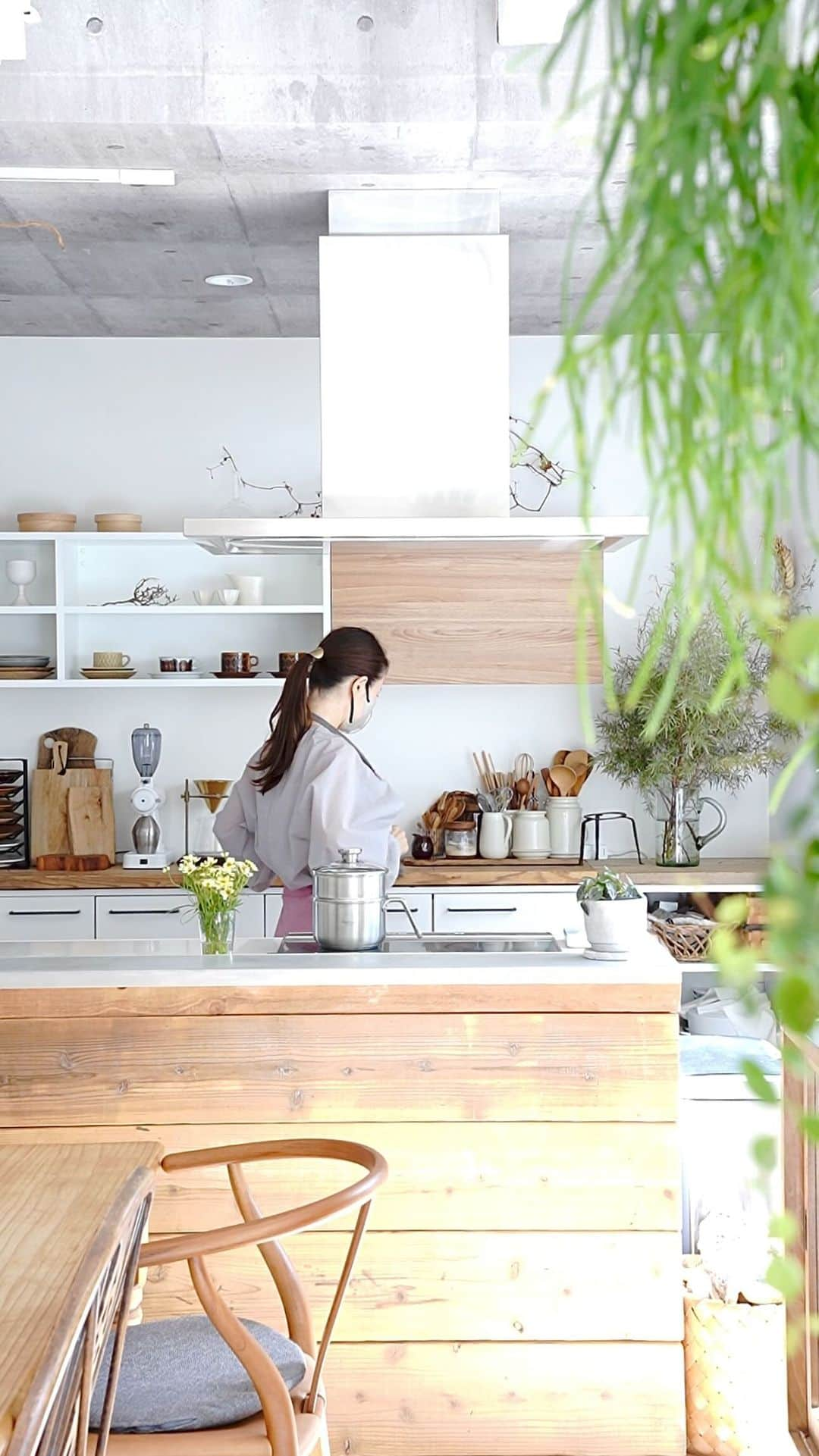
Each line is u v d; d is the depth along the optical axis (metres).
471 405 3.65
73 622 5.27
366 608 4.91
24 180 3.47
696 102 0.54
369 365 3.64
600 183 0.58
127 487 5.34
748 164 0.57
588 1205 2.97
